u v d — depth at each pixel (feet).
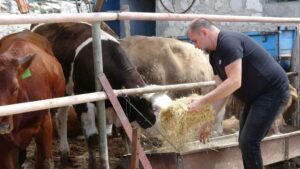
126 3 41.60
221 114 20.93
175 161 14.01
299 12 34.30
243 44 13.25
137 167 12.15
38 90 14.87
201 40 12.91
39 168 15.49
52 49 19.63
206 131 14.32
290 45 28.32
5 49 16.02
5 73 12.66
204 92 21.91
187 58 22.09
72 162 19.94
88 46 18.29
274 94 13.48
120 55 17.65
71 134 23.44
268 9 35.35
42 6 34.01
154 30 42.06
